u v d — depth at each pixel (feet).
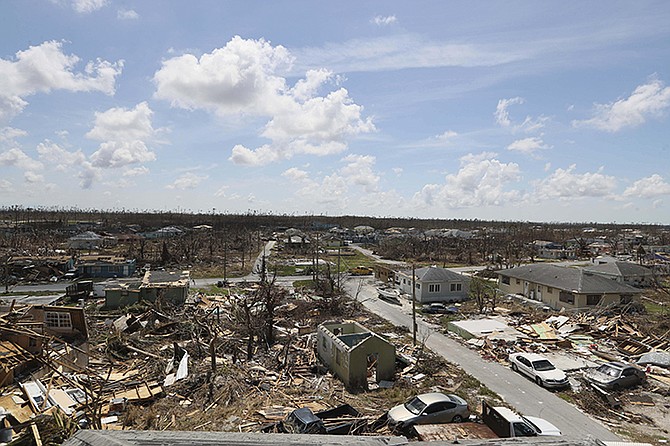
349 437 26.50
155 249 286.05
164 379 77.92
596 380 76.28
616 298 135.64
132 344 98.17
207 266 240.73
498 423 51.88
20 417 55.16
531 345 100.99
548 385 76.43
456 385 78.07
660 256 284.82
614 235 488.44
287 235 399.24
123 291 140.87
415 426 53.21
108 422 59.21
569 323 119.24
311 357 93.25
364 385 77.05
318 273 202.08
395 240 371.56
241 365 86.28
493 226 650.43
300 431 53.11
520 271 167.73
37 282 187.11
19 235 299.99
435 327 121.29
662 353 90.22
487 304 147.64
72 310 88.02
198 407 66.28
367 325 123.44
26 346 74.02
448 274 163.02
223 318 124.06
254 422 59.88
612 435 59.36
